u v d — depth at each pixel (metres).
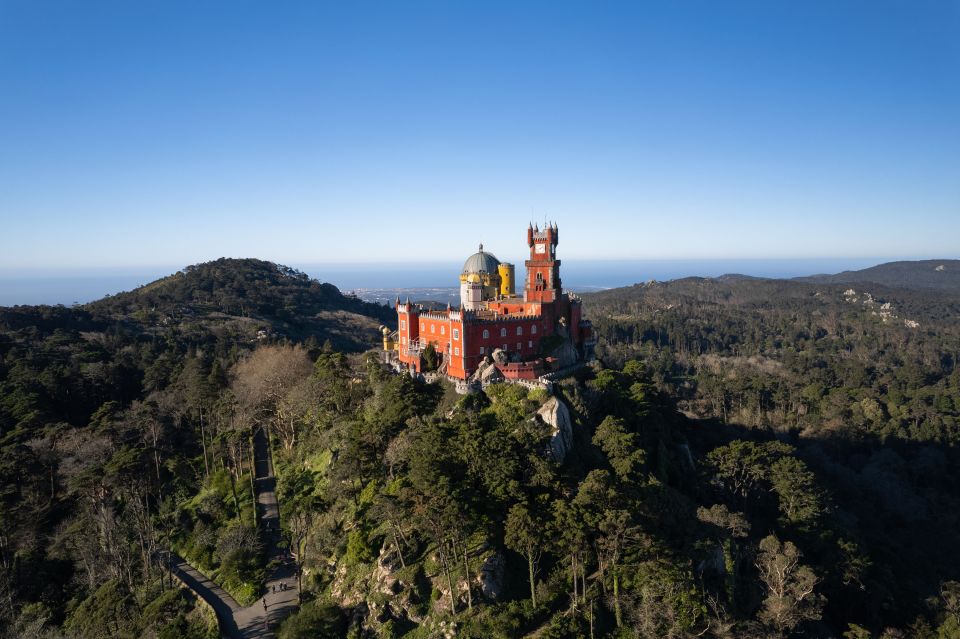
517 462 74.06
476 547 71.06
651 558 66.44
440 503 64.00
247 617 71.50
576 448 87.62
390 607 66.94
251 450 108.56
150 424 108.00
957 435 157.38
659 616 62.88
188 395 116.94
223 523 92.19
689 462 109.56
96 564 82.56
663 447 101.75
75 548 85.00
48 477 97.81
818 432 163.50
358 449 83.88
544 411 86.81
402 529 75.12
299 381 120.81
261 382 117.38
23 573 81.75
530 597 68.00
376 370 113.94
